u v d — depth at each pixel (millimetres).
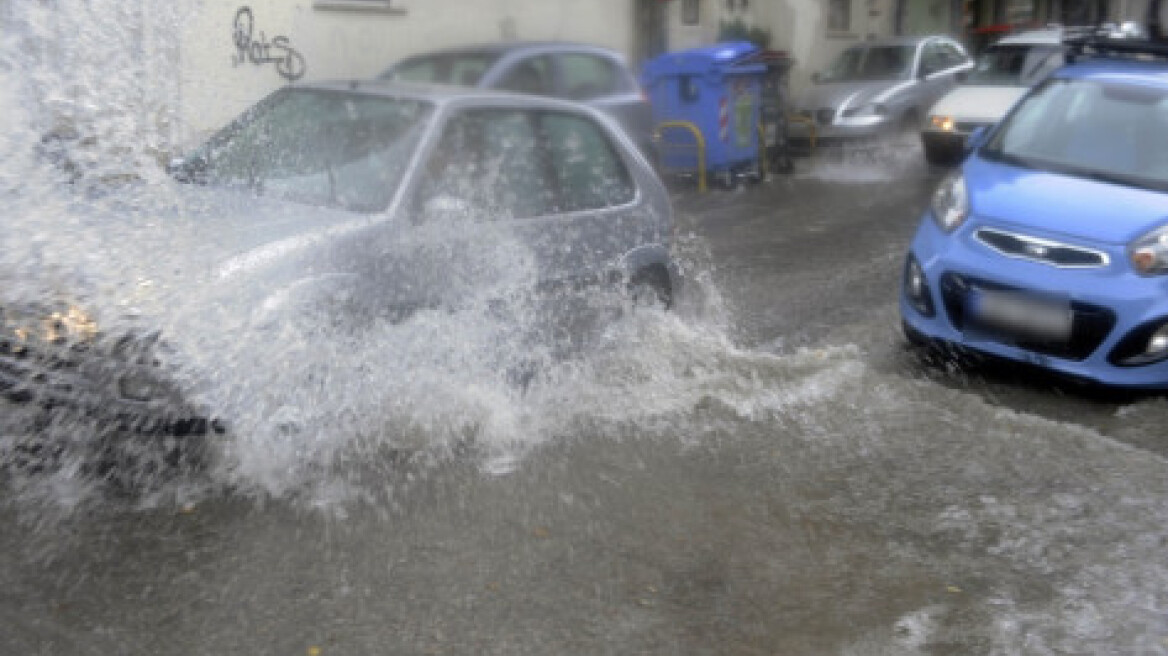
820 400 5945
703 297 7996
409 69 11250
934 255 6406
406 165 5125
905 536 4484
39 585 3789
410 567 4039
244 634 3576
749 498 4770
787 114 16000
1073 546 4430
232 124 5836
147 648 3480
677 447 5266
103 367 4250
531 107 5797
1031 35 16156
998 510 4730
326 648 3527
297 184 5234
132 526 4203
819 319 7625
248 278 4441
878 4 23359
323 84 5902
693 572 4125
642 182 6297
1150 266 5805
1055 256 5969
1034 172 6746
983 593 4051
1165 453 5414
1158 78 7398
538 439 5234
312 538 4199
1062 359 5957
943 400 6004
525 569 4074
